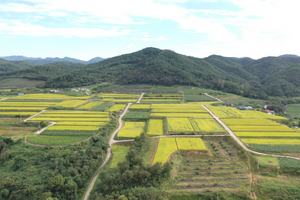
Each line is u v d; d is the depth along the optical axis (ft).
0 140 332.60
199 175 274.16
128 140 380.78
